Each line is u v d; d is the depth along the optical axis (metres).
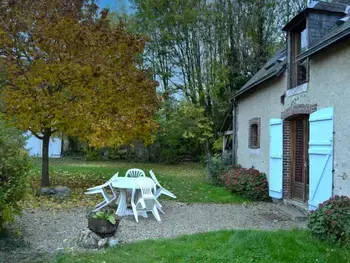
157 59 21.64
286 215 7.55
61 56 8.73
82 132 9.33
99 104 9.10
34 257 4.43
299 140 8.55
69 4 9.82
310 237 5.34
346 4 8.22
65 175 13.18
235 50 20.56
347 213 5.16
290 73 8.47
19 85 8.77
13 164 4.75
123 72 9.59
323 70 6.96
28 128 8.86
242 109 12.34
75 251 4.69
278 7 20.27
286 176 8.79
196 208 8.27
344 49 6.24
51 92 9.21
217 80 19.86
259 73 12.43
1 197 4.53
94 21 10.41
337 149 6.39
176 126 19.08
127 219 6.97
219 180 11.70
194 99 20.98
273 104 9.47
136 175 8.56
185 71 21.66
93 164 19.12
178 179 13.32
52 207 7.70
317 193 6.95
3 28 8.62
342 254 4.62
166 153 20.80
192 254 4.55
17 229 5.72
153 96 10.23
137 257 4.43
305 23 8.00
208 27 20.67
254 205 8.80
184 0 20.16
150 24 20.52
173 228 6.35
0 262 4.20
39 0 9.24
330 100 6.68
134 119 9.23
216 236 5.40
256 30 20.45
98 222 4.97
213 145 19.28
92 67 8.80
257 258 4.45
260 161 10.34
